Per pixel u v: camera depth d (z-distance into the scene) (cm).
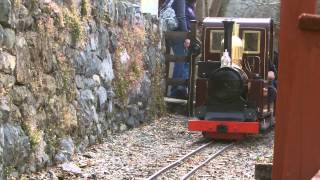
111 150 1112
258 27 1448
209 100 1332
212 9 2309
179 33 1775
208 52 1491
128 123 1416
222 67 1314
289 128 322
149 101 1599
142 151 1125
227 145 1273
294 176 323
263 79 1412
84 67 1107
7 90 765
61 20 978
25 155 807
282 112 324
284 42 325
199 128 1315
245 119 1318
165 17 1847
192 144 1258
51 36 938
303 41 319
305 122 320
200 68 1366
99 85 1208
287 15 325
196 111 1352
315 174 308
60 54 980
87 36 1127
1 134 727
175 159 1040
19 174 788
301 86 320
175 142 1280
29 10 847
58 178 832
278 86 327
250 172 935
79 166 928
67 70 1011
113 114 1307
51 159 903
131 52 1445
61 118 968
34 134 840
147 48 1589
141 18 1537
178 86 1828
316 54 317
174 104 1792
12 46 784
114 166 946
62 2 1005
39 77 884
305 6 323
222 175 907
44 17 908
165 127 1516
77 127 1045
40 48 888
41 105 888
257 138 1416
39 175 830
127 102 1403
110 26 1296
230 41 1345
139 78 1494
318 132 318
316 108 318
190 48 1736
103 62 1245
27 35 845
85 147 1084
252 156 1120
